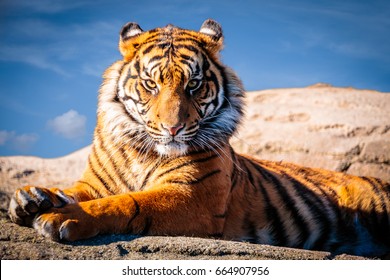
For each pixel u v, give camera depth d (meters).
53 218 5.99
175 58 7.38
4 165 16.58
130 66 7.64
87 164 7.96
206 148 7.47
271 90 19.31
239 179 8.25
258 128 17.03
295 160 15.98
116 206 6.39
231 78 7.94
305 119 17.14
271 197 8.68
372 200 9.55
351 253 9.27
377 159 15.67
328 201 9.26
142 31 8.00
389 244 9.59
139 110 7.39
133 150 7.53
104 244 6.04
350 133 16.28
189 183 7.17
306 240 8.90
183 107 7.15
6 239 5.90
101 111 7.80
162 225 6.73
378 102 17.80
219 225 7.38
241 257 6.12
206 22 8.05
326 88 19.64
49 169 16.73
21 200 6.05
